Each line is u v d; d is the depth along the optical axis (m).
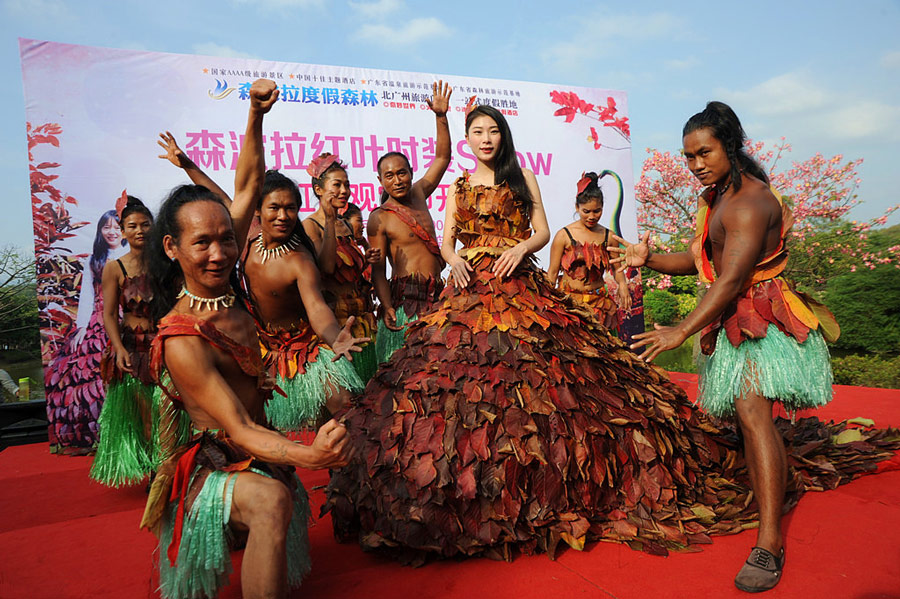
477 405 2.41
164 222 1.89
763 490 2.23
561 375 2.53
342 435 1.63
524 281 2.84
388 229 4.12
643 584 2.11
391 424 2.47
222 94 6.15
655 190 12.62
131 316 3.74
